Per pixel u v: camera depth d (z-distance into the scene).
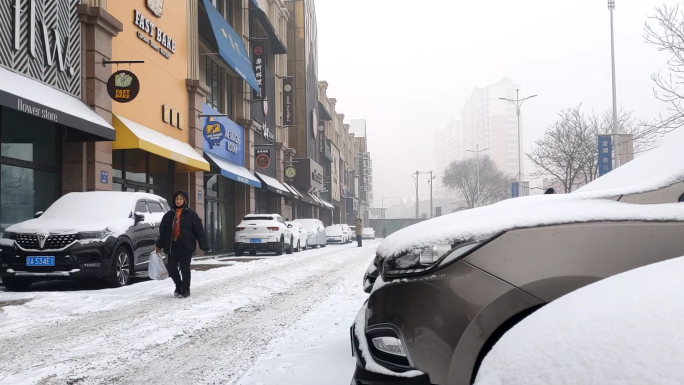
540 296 2.45
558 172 30.19
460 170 82.25
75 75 13.12
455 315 2.49
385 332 2.66
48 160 12.84
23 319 6.87
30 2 11.52
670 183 2.75
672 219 2.58
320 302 8.28
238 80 27.09
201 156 20.66
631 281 1.43
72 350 5.19
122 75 13.48
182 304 8.16
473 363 2.45
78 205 10.77
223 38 22.89
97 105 13.55
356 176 86.94
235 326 6.39
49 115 10.79
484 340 2.45
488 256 2.54
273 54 34.59
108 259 9.79
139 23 16.30
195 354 5.00
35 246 9.41
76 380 4.17
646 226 2.55
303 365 4.43
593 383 1.08
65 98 12.34
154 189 18.30
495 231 2.58
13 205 11.69
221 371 4.39
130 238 10.55
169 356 4.93
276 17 35.84
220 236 25.34
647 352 1.08
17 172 11.83
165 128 18.23
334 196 60.56
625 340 1.14
